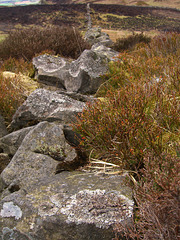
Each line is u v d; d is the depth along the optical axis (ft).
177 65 13.08
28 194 6.27
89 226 5.27
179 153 6.39
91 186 6.38
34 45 23.57
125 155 7.22
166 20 100.17
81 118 9.04
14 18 92.12
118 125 7.82
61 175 7.35
